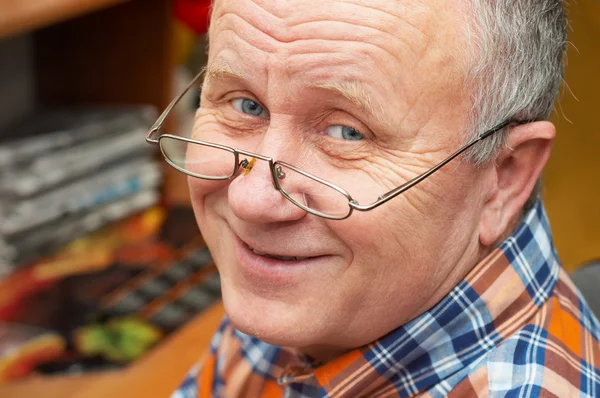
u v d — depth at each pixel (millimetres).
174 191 1273
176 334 971
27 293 1016
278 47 491
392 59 483
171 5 1198
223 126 553
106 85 1250
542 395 519
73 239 1116
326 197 512
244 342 688
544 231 596
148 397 870
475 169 522
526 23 519
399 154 505
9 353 920
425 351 563
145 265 1095
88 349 940
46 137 1064
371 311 541
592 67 1023
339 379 576
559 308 585
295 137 511
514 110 523
